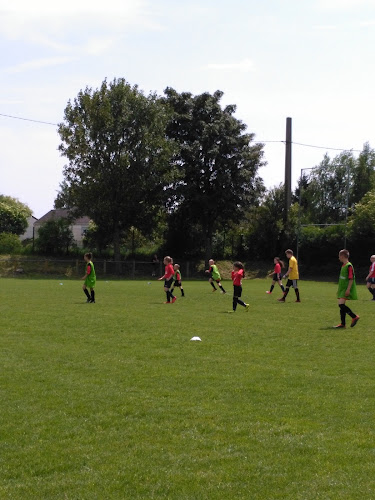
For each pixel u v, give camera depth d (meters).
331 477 5.58
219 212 53.56
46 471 5.74
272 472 5.70
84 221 86.38
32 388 8.78
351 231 48.69
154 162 51.28
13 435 6.73
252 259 58.66
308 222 53.88
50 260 52.59
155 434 6.78
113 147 49.38
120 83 50.97
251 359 11.16
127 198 50.94
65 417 7.40
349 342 13.31
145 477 5.59
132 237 58.84
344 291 15.83
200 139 52.06
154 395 8.45
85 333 14.35
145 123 51.25
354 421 7.24
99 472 5.71
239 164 53.00
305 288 36.47
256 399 8.24
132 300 24.55
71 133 50.62
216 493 5.25
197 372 9.95
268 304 23.30
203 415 7.48
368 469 5.76
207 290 32.31
